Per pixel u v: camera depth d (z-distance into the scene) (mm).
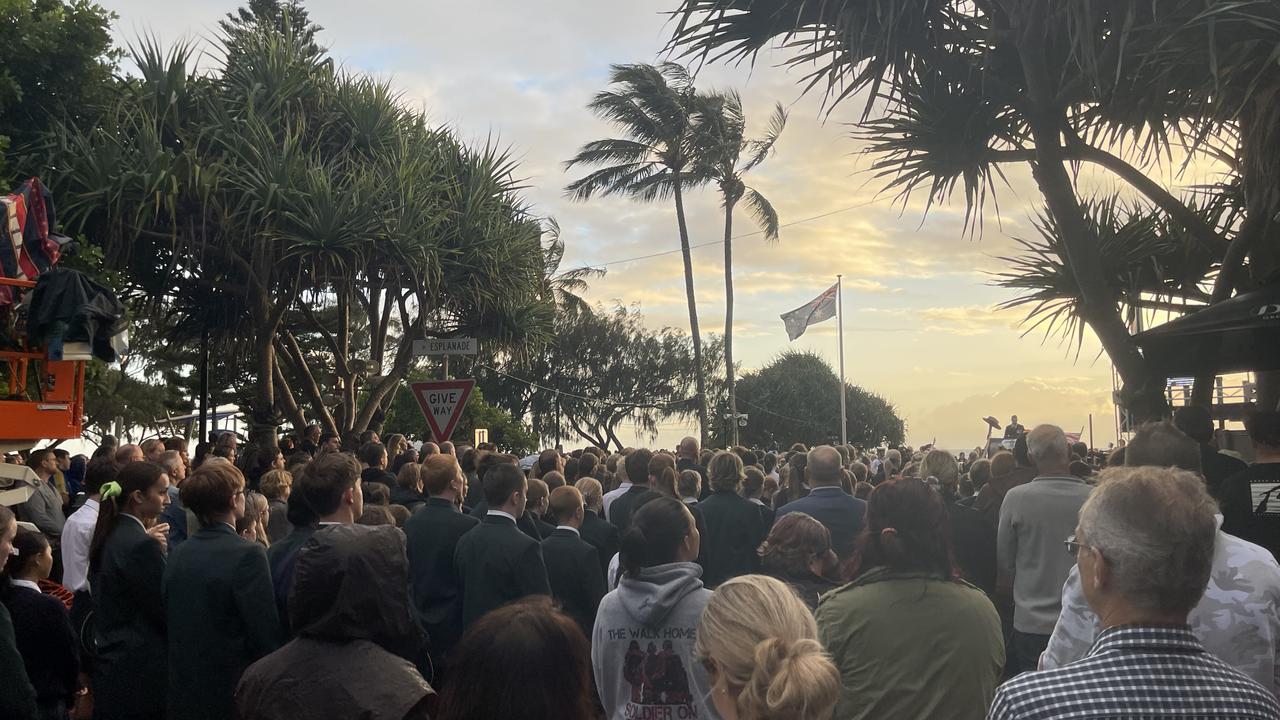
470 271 16344
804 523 4145
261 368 14906
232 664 3904
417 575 5227
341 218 14375
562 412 44219
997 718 1792
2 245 7027
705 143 34719
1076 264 7898
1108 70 7117
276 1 29203
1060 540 4297
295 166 14539
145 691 4262
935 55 7555
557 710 1766
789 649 1807
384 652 2527
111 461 5680
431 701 2500
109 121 14000
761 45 7926
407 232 14836
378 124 16578
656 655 3074
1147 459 3105
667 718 3053
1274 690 2451
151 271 15500
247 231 13812
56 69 13383
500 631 1800
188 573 3920
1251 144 7133
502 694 1750
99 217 13578
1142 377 7711
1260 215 7480
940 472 5738
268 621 3914
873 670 2848
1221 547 2527
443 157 17422
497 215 17125
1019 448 5906
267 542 5633
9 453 6906
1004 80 7863
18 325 6996
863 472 8844
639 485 6844
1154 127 7121
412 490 7004
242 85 15820
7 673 3432
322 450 10570
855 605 2895
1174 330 6453
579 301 43062
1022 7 7156
